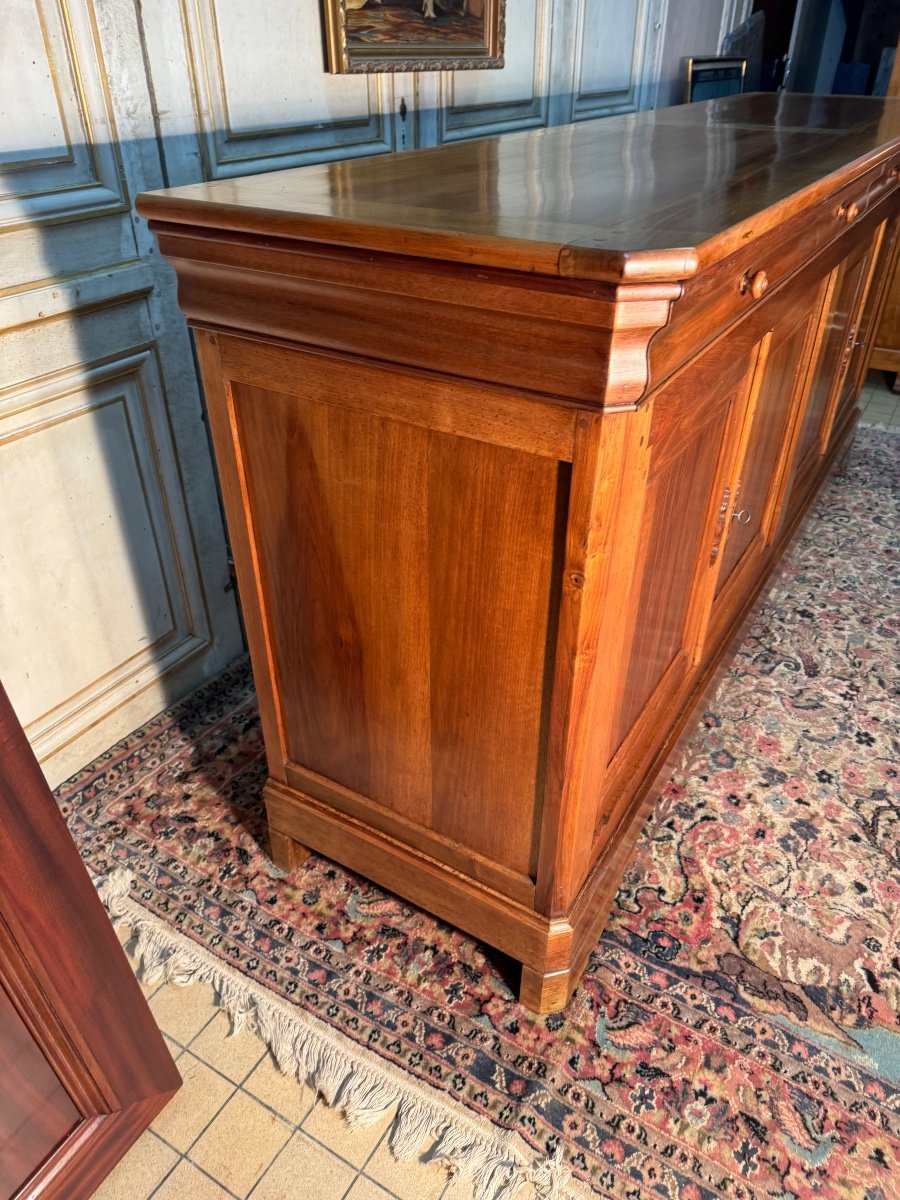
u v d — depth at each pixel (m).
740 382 1.13
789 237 1.04
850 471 2.73
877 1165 1.00
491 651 0.92
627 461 0.76
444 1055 1.10
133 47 1.23
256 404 0.95
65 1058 0.87
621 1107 1.04
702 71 3.24
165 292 1.40
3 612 1.31
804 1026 1.14
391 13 1.63
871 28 5.34
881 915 1.30
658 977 1.20
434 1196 0.97
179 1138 1.03
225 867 1.35
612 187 0.93
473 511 0.84
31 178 1.16
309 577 1.03
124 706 1.58
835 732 1.67
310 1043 1.11
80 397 1.32
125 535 1.48
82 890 0.83
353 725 1.12
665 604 1.17
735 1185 0.97
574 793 0.95
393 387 0.82
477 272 0.68
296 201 0.83
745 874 1.36
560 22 2.24
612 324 0.65
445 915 1.17
